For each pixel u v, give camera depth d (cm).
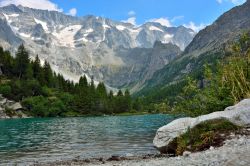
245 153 1421
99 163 2438
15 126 9438
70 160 2981
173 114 3416
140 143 4525
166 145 2333
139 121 11269
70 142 5031
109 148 4109
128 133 6316
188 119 2391
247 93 2791
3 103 18038
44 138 5725
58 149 4181
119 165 1811
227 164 1284
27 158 3406
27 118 16412
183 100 3312
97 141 5066
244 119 2125
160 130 2442
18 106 18312
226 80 3027
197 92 3222
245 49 3112
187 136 2194
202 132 2150
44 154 3719
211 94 3144
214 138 2027
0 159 3347
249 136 1928
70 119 14700
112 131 7019
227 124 2112
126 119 13525
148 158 2461
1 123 11219
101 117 17088
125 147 4134
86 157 3359
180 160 1619
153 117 14975
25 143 4928
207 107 3142
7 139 5544
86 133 6712
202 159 1507
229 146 1802
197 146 2053
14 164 2966
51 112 18750
